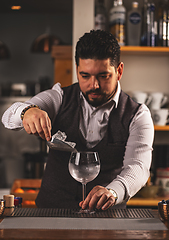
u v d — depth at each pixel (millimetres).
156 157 2199
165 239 818
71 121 1427
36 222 941
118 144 1399
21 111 1166
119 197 1104
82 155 1031
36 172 2441
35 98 1386
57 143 1102
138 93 2123
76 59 1231
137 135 1372
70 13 4824
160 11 2150
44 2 4270
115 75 1220
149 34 2131
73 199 1386
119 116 1416
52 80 4867
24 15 4848
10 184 3133
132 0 2307
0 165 3146
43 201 1437
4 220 958
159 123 2104
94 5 2309
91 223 942
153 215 1042
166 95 2375
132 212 1074
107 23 2254
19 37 4852
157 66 2365
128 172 1235
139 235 845
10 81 4848
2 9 4617
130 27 2145
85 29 2197
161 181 2127
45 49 4016
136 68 2363
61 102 1466
